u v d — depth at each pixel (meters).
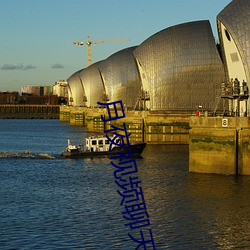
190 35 127.75
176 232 44.41
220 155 69.75
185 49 127.62
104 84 178.38
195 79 127.88
